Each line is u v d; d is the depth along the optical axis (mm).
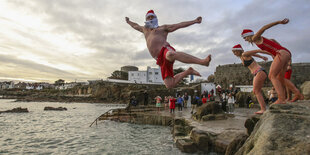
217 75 54812
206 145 8891
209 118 13273
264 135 3686
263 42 5648
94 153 9242
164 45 3471
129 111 23422
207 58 2779
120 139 12266
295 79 42875
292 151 3068
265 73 6473
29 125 17891
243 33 6035
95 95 65938
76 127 17031
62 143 11250
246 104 25141
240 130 9695
